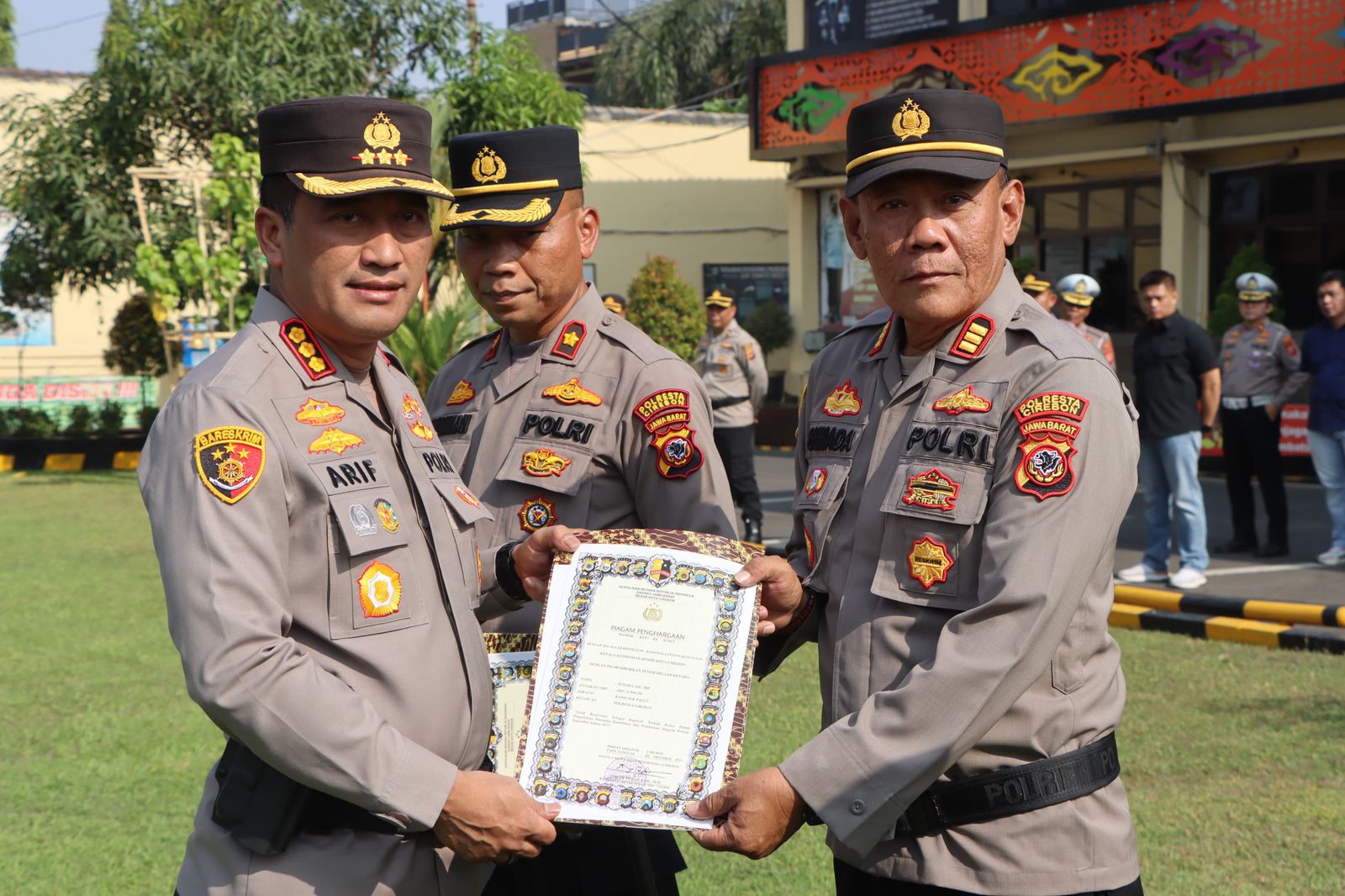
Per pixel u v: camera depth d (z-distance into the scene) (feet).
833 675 7.61
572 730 7.20
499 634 9.30
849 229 7.95
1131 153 42.22
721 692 7.22
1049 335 7.37
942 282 7.33
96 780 15.24
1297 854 12.47
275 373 7.09
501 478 10.05
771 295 69.77
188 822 13.96
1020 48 43.70
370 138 7.03
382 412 7.66
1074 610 6.95
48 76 64.23
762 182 69.62
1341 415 25.59
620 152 67.41
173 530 6.62
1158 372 23.82
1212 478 40.47
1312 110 38.40
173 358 57.36
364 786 6.52
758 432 55.72
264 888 6.78
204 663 6.41
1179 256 41.88
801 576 8.20
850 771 6.84
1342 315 25.70
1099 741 7.30
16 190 47.19
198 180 45.91
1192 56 39.50
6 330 64.64
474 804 6.70
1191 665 19.26
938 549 7.23
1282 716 16.60
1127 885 7.27
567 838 8.74
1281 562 26.40
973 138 7.30
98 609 24.49
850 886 7.72
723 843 6.90
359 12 48.32
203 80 45.27
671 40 92.68
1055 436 7.00
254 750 6.54
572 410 10.09
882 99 7.39
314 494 6.89
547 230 10.03
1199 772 14.71
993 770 7.13
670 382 9.94
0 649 21.42
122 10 45.73
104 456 53.47
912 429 7.54
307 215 7.06
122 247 45.62
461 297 32.27
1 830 13.70
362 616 6.92
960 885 7.12
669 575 7.48
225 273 36.76
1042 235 46.52
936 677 6.78
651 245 68.28
